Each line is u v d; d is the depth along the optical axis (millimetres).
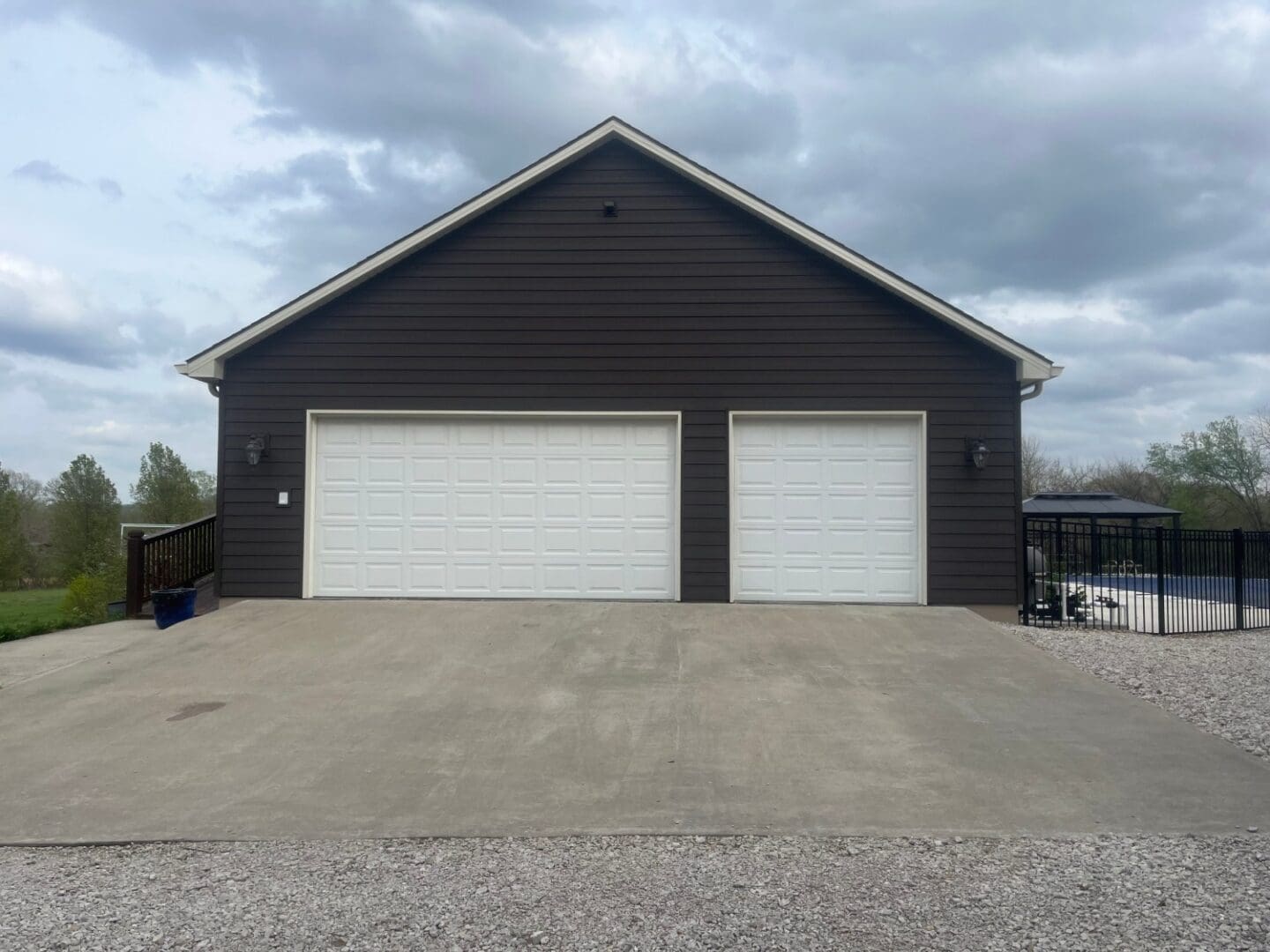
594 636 11047
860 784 6664
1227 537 15250
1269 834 5758
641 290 13172
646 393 13102
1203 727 7957
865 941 4438
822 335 13023
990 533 12828
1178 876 5141
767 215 12852
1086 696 8781
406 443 13289
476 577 13195
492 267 13250
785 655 10219
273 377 13242
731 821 6055
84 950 4457
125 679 9688
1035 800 6344
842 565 13008
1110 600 15133
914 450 13016
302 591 13148
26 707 8844
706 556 12977
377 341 13242
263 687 9297
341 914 4820
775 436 13102
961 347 12922
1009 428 12867
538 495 13211
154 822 6199
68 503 34656
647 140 13031
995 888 5020
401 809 6336
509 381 13180
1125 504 20250
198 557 14625
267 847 5785
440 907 4883
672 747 7469
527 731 7891
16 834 6043
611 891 5047
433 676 9531
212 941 4535
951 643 10773
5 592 33438
